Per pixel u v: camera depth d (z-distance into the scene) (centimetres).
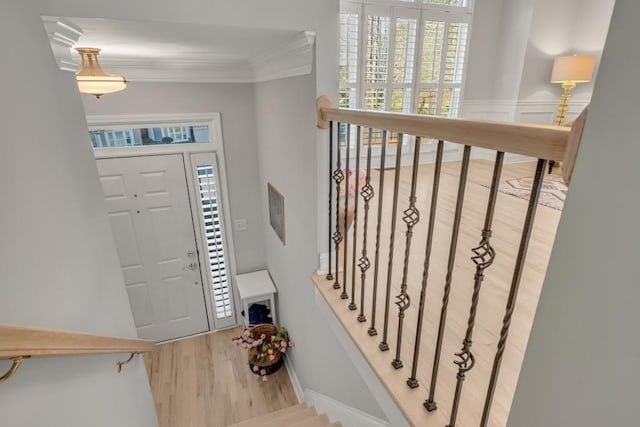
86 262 131
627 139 47
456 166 440
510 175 391
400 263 211
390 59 390
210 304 419
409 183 366
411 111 416
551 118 440
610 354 54
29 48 108
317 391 279
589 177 54
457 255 216
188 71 319
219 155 364
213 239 396
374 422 181
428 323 156
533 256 211
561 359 62
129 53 253
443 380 127
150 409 196
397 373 133
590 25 394
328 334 229
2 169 87
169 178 357
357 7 363
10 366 79
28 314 90
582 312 57
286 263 312
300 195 236
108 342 121
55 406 96
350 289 195
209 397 342
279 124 267
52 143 116
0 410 74
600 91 50
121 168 338
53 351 84
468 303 168
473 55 423
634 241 48
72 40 138
